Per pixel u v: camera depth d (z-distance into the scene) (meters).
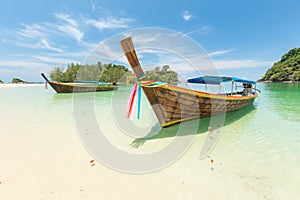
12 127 6.02
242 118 7.53
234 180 2.96
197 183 2.87
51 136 5.13
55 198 2.45
